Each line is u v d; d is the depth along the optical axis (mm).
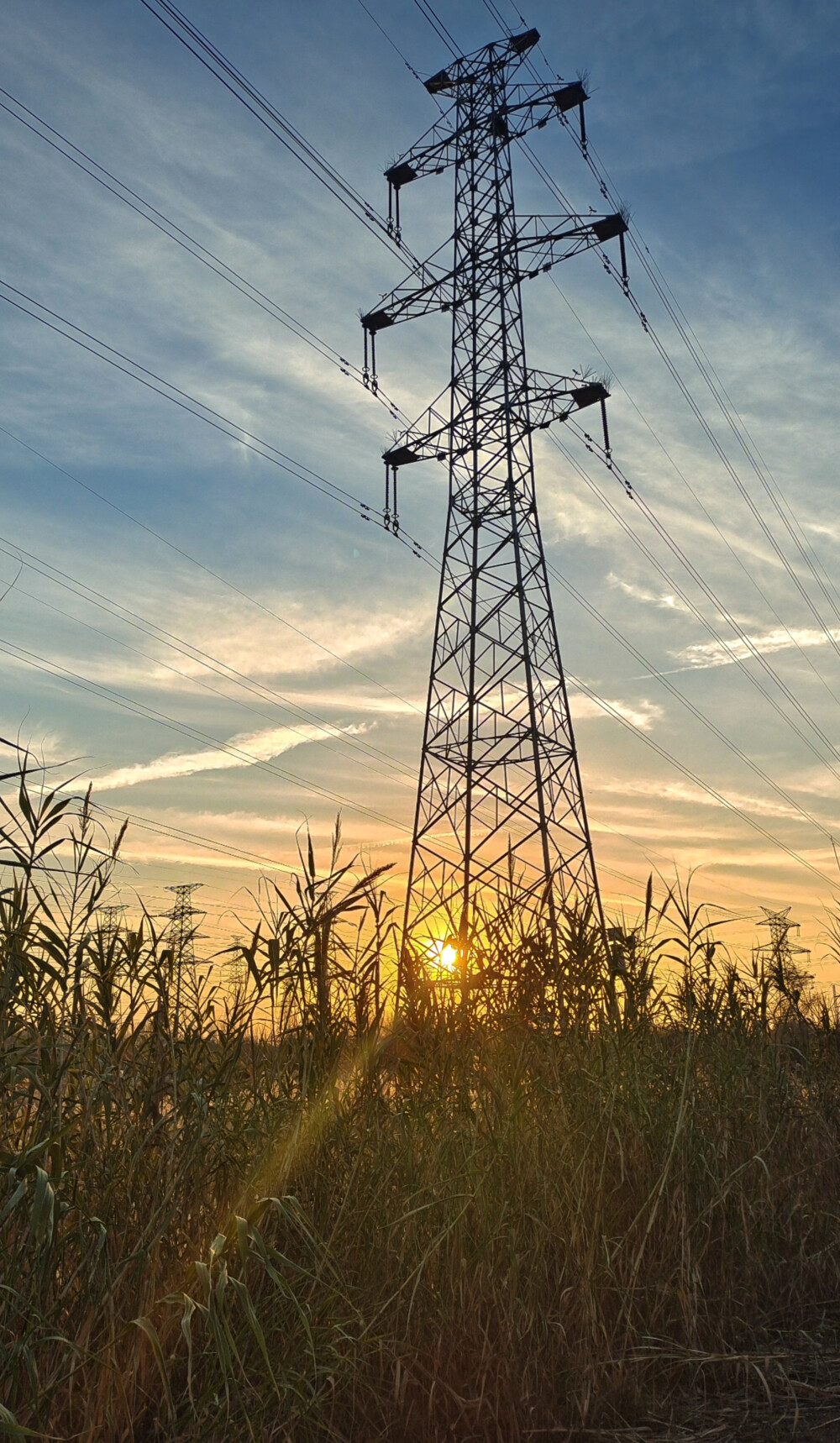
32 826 4402
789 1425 4398
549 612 28906
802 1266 6008
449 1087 5980
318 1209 4809
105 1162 4379
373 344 34844
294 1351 4051
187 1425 3729
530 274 33438
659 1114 6355
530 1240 5078
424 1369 4227
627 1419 4473
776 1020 8398
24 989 4203
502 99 34906
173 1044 4773
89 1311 3826
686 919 7930
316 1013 5445
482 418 31734
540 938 7684
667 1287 5188
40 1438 3475
